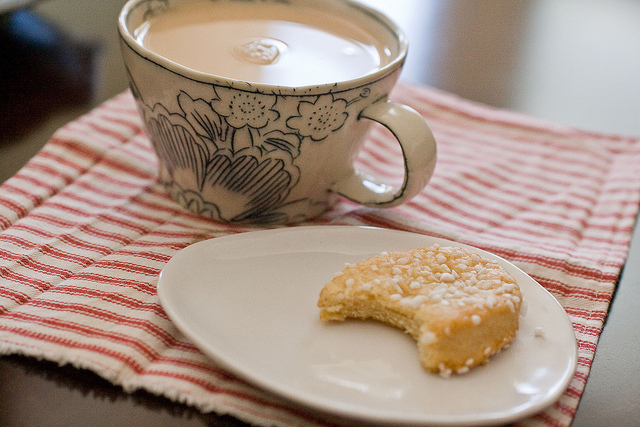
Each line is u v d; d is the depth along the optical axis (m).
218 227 0.46
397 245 0.44
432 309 0.39
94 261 0.43
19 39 0.57
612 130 0.57
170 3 0.46
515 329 0.40
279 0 0.49
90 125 0.50
